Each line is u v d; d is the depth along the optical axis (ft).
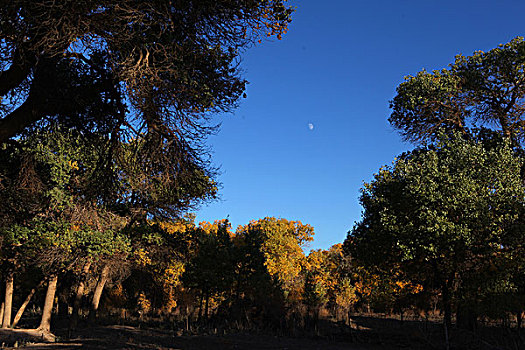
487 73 74.33
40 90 26.96
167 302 121.60
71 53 27.20
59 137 40.65
